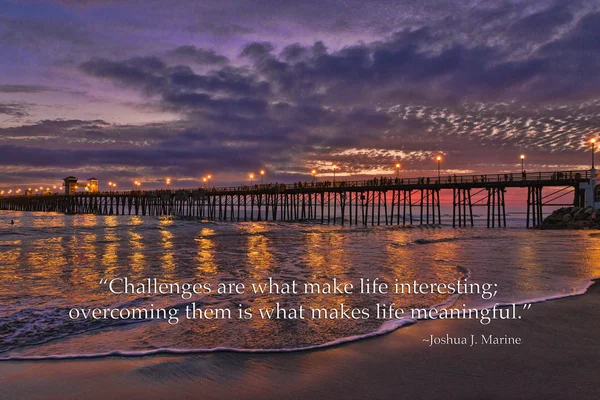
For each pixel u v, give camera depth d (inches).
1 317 297.1
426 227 1672.0
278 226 1753.2
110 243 925.8
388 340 244.8
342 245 882.1
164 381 190.2
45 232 1277.1
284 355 221.8
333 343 239.3
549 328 267.6
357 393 177.5
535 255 664.4
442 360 214.1
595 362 211.2
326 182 2025.1
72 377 194.7
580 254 676.1
